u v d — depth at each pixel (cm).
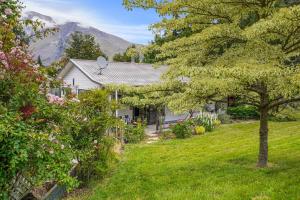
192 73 780
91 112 923
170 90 979
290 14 706
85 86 2231
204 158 1217
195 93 867
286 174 853
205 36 857
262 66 770
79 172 912
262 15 930
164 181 925
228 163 1058
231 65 839
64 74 2406
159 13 893
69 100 750
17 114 488
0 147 450
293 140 1396
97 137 933
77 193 870
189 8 895
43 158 498
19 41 616
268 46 850
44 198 702
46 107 579
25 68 560
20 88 543
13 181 546
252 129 2075
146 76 2438
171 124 2228
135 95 1061
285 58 874
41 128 565
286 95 783
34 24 689
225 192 755
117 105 1035
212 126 2183
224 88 796
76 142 857
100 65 2250
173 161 1222
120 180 982
